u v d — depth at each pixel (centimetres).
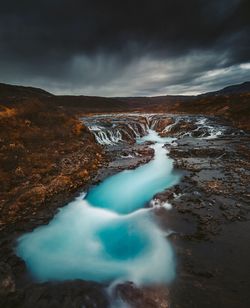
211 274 739
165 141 3197
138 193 1415
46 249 909
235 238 911
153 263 814
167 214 1117
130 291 674
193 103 7062
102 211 1212
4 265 741
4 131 1800
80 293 653
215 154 2159
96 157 2041
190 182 1492
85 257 867
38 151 1750
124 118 4788
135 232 1013
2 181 1265
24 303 605
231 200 1214
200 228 985
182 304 632
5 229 996
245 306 621
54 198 1277
